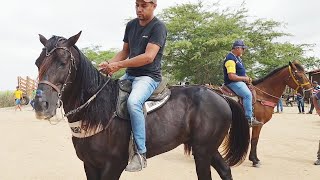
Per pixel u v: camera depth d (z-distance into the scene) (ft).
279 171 23.17
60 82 11.32
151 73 13.42
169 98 14.01
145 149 12.77
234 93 22.98
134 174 21.88
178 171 22.80
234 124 15.78
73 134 12.43
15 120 54.44
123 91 13.05
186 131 14.03
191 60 110.11
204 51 110.93
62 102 11.91
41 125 47.39
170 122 13.61
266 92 25.04
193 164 24.97
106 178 12.48
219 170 15.31
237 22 120.06
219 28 111.86
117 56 14.35
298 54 122.83
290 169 23.73
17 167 23.29
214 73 113.70
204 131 14.06
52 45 11.43
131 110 12.41
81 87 12.20
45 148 30.27
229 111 14.80
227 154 15.98
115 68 12.71
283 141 35.47
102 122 12.26
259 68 122.83
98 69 12.92
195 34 111.65
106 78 13.10
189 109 14.10
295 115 69.00
